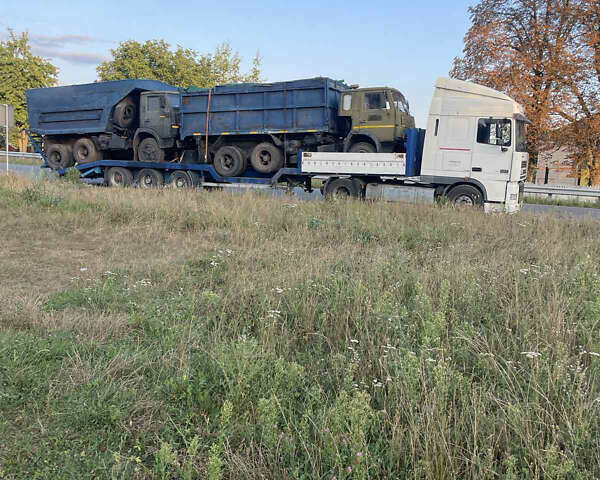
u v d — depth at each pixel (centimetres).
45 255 774
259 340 452
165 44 4575
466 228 1052
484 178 1419
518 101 2517
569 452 280
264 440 301
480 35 2652
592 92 2538
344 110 1530
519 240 965
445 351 400
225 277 668
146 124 1858
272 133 1627
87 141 2009
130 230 994
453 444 288
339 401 302
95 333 457
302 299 535
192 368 388
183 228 1054
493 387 353
